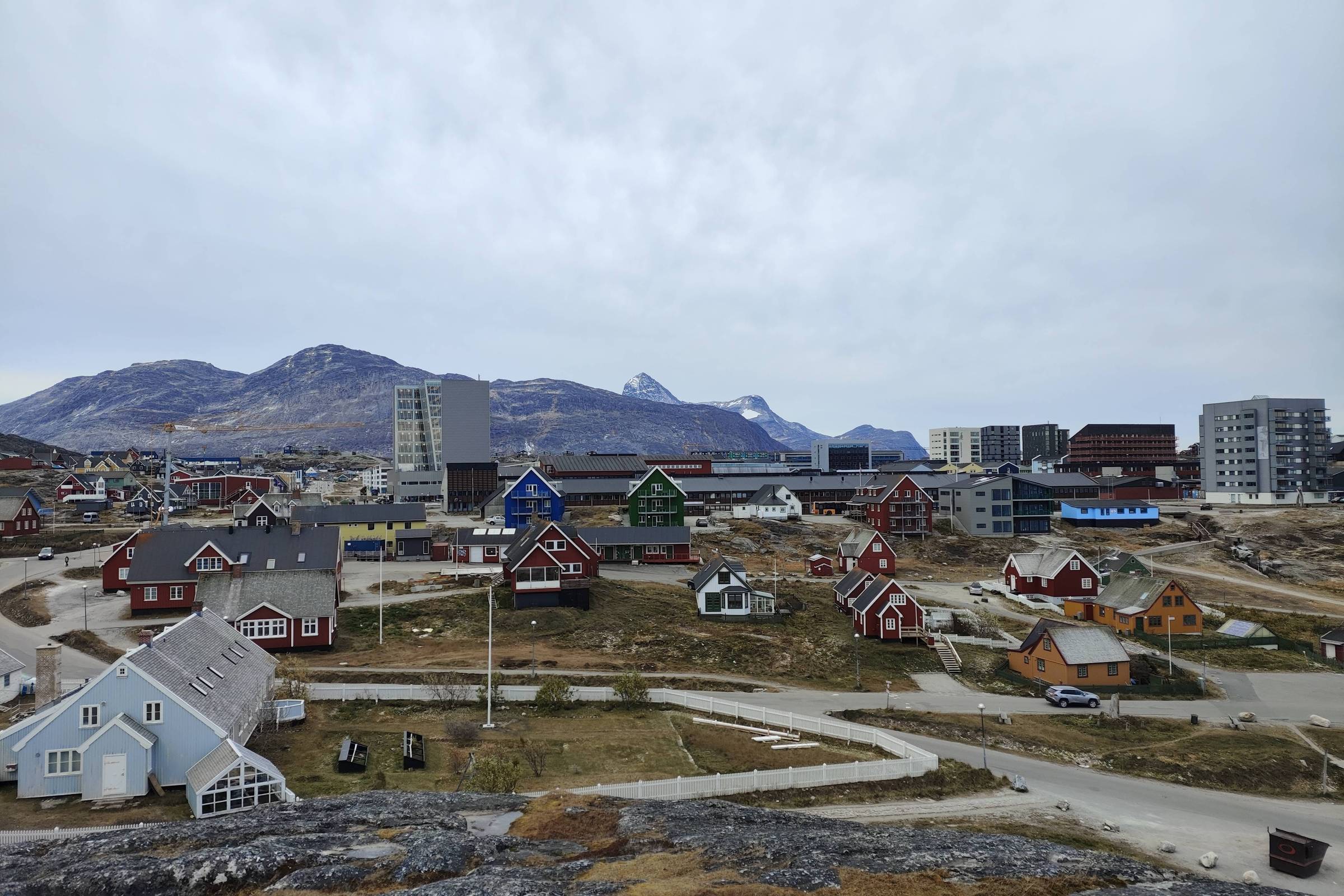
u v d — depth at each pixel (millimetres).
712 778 43594
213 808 37594
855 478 178500
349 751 45812
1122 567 110875
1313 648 88438
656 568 114438
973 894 27578
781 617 90750
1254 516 159875
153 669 42312
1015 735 59438
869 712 62594
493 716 57375
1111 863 31625
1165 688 72375
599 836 33875
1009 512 150000
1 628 77125
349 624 82000
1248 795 51156
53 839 33562
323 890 26953
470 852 30328
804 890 27062
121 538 127312
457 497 173625
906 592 86500
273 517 115438
